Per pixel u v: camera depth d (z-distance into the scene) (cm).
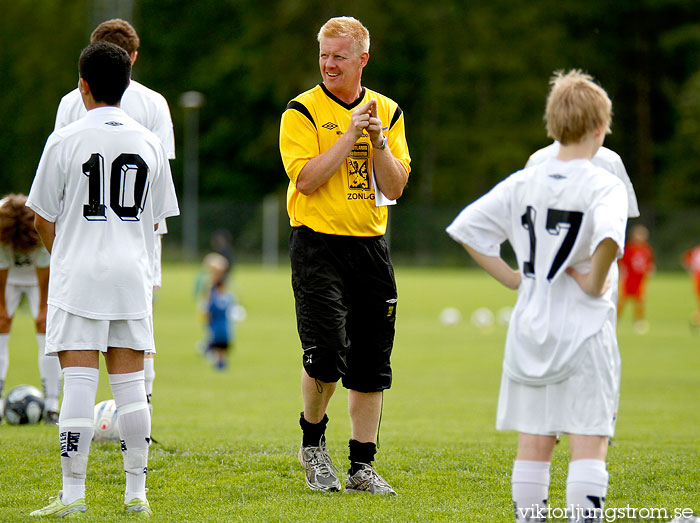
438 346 6950
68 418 1781
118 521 1738
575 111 1523
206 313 5934
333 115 2052
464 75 19912
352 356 2083
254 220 18138
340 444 2661
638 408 3925
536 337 1509
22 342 6650
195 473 2188
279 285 13062
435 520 1792
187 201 18162
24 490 2005
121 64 1845
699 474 2198
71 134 1800
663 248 17162
